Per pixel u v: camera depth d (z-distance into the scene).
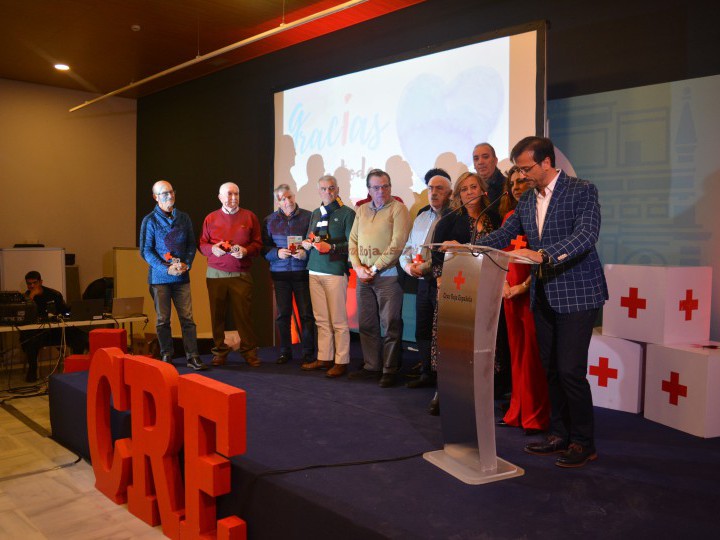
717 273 3.58
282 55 6.15
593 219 2.32
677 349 2.96
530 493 2.18
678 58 3.68
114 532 2.64
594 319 2.42
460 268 2.34
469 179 3.21
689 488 2.23
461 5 4.65
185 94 7.50
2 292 5.16
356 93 5.18
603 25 3.97
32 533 2.63
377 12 5.13
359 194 5.20
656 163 3.79
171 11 5.23
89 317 5.36
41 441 3.91
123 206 8.42
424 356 3.77
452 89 4.49
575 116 4.13
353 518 1.97
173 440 2.53
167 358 4.38
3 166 7.50
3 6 5.11
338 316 4.12
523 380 2.88
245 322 4.45
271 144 6.02
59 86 7.80
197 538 2.41
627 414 3.24
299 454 2.59
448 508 2.05
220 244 4.29
